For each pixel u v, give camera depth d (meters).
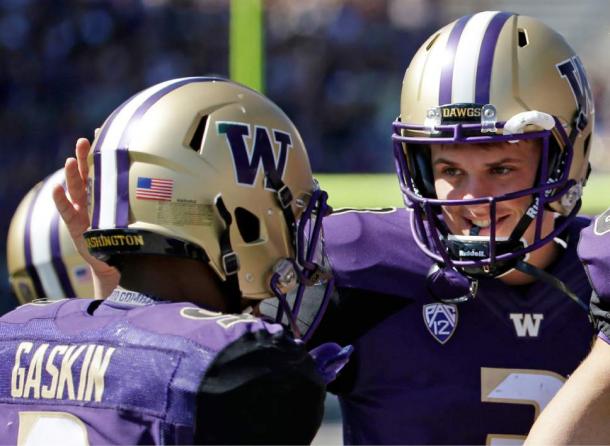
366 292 6.63
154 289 5.35
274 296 5.69
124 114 5.52
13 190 20.47
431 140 6.32
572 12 20.02
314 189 5.90
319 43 21.00
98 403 4.97
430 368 6.47
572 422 5.45
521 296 6.50
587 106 6.73
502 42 6.46
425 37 21.12
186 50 21.42
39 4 21.47
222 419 4.71
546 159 6.29
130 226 5.31
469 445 6.41
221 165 5.39
